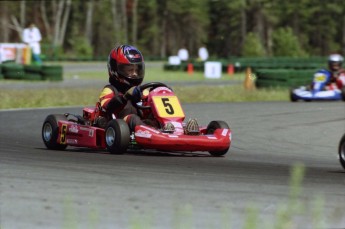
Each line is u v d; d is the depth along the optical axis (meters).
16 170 25.61
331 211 19.31
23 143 39.69
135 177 24.33
